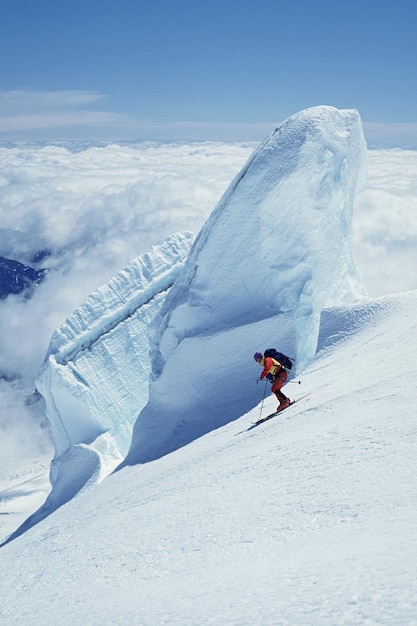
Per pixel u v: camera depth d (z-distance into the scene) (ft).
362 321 56.75
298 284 69.15
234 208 70.79
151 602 15.93
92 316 108.17
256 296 70.28
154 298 114.83
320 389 40.75
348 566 12.51
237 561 17.31
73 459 90.27
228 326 67.92
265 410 47.75
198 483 31.07
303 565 13.97
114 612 16.20
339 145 72.08
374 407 28.35
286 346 63.31
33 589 25.46
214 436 47.93
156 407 71.05
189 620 12.71
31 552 36.19
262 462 28.25
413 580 10.47
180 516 25.90
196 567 18.54
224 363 65.82
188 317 72.90
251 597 12.85
